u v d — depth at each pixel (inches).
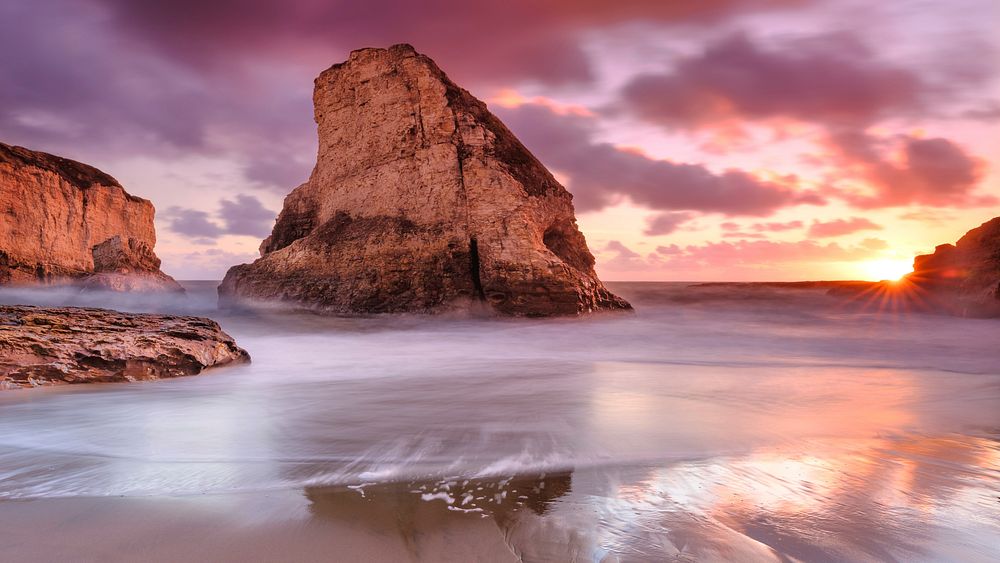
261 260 1038.4
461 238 816.9
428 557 120.8
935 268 1042.1
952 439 216.5
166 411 267.1
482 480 169.3
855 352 539.2
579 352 547.8
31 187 1549.0
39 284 1534.2
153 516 143.2
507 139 924.0
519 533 132.0
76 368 345.7
